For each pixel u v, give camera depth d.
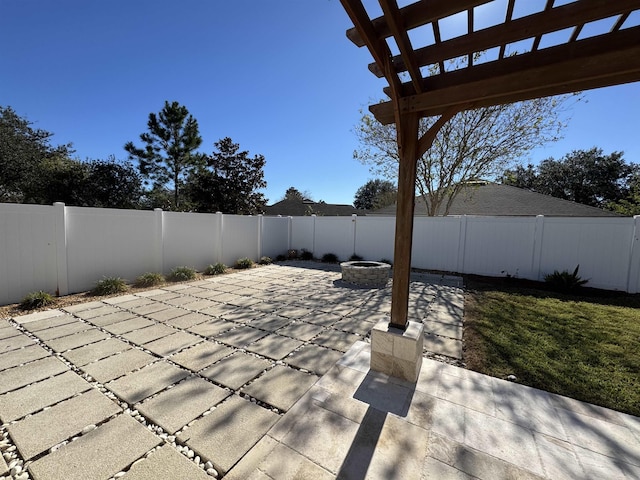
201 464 1.80
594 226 6.95
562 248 7.37
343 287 7.08
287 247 12.55
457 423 2.18
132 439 2.02
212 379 2.83
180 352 3.43
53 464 1.79
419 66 2.41
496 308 5.30
